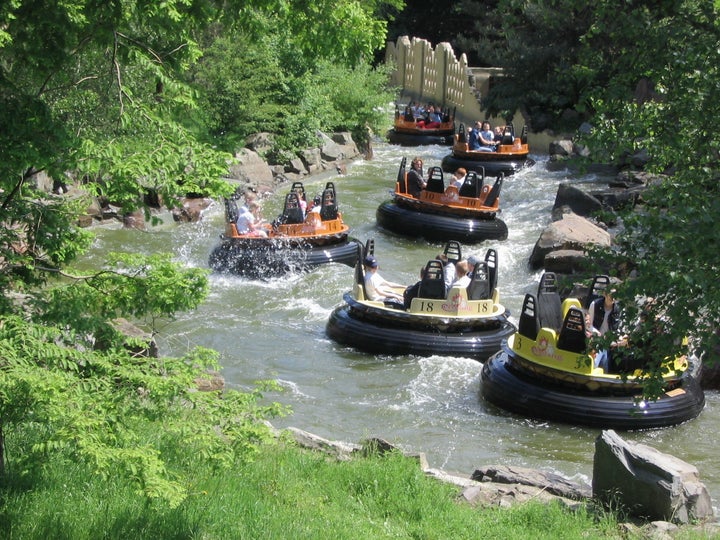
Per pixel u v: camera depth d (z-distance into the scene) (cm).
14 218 622
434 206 2069
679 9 643
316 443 869
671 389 1099
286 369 1242
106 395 537
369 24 1313
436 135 3631
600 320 1139
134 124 623
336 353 1305
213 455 575
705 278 562
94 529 579
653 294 592
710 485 930
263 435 590
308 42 1227
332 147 2958
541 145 3350
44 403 512
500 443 1030
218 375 1195
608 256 634
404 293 1322
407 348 1278
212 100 2616
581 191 2159
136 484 511
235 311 1502
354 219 2277
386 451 849
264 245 1691
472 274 1320
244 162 2523
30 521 579
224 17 1045
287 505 688
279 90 2920
